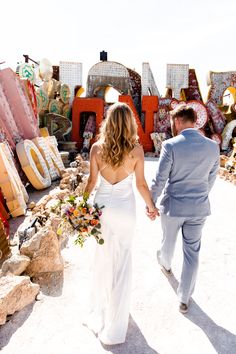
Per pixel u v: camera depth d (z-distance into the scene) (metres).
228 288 3.73
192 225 3.06
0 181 5.96
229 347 2.79
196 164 2.93
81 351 2.70
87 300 3.39
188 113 3.01
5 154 6.79
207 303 3.43
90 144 16.50
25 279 3.31
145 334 2.93
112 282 2.79
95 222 2.66
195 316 3.21
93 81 17.83
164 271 3.94
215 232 5.55
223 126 17.02
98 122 16.59
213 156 2.97
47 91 14.59
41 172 8.77
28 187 8.66
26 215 6.11
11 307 3.08
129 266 2.81
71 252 4.55
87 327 2.99
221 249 4.82
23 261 3.70
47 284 3.69
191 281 3.12
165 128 16.95
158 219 6.27
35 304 3.31
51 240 3.84
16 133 8.88
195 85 18.59
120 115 2.57
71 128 15.73
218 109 16.97
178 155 2.91
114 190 2.77
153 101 17.03
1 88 8.84
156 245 4.98
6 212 5.75
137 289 3.67
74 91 17.91
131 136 2.63
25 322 3.04
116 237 2.78
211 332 2.97
